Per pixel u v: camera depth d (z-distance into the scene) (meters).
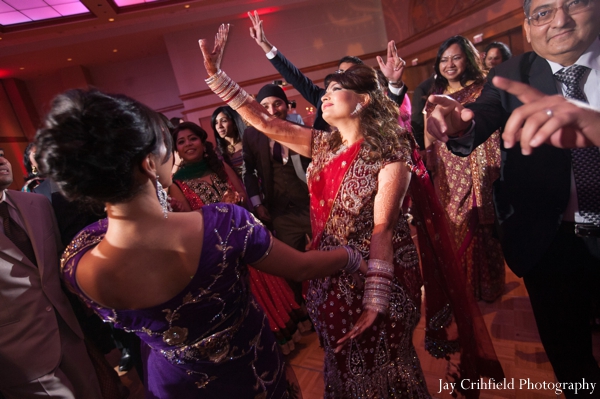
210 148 2.17
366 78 1.24
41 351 1.56
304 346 2.39
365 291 1.14
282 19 8.36
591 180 0.97
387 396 1.28
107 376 1.96
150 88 10.52
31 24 7.33
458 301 1.41
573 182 1.01
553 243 1.10
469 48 2.01
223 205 0.90
